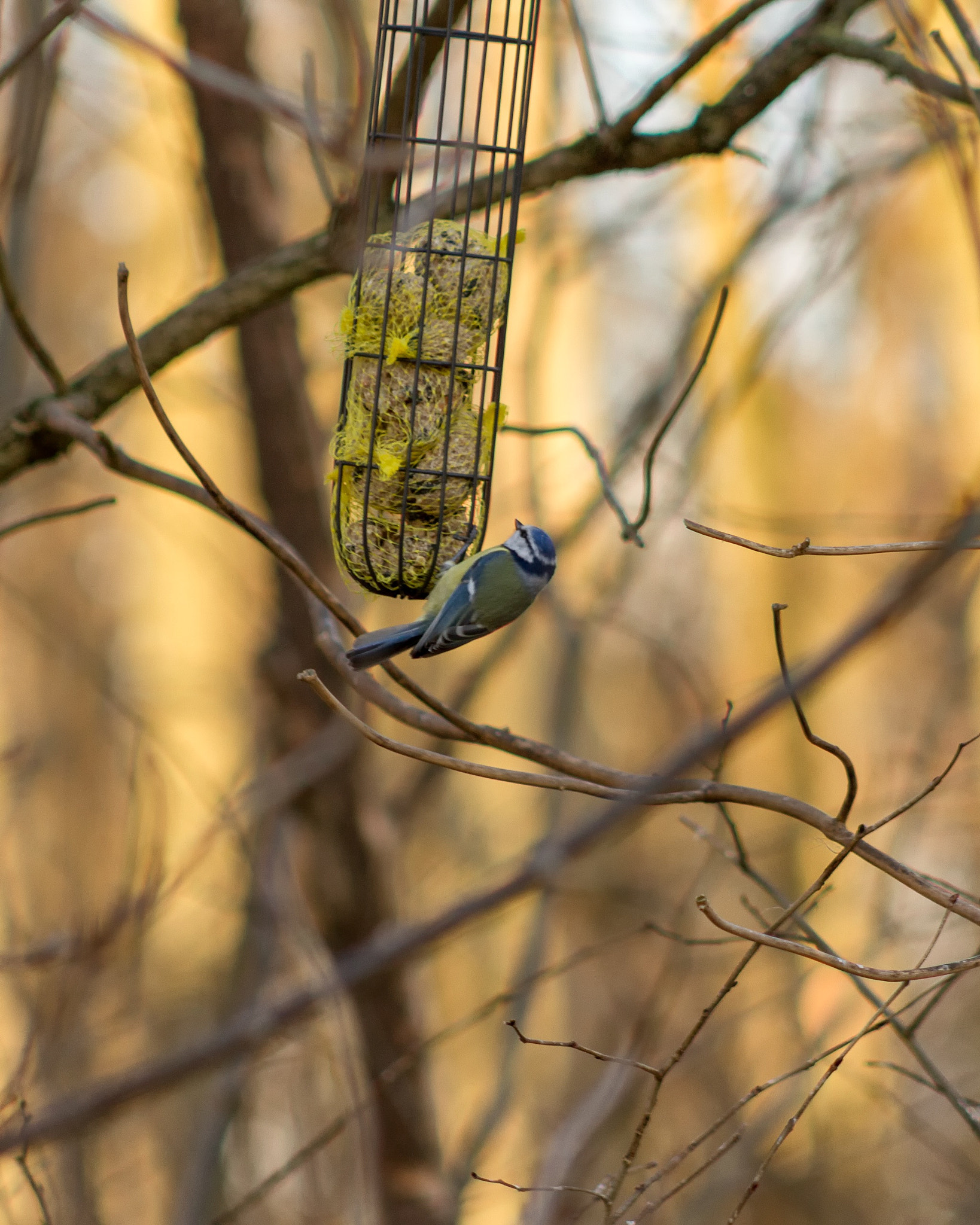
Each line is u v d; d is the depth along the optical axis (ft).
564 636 44.27
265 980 35.86
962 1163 44.29
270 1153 48.55
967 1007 53.06
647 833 63.93
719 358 52.54
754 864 60.95
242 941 43.11
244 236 34.81
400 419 25.98
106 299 88.12
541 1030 59.26
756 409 72.28
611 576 45.37
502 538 51.47
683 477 42.80
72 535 88.43
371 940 37.68
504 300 26.55
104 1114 30.40
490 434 26.99
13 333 34.78
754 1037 53.78
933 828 54.54
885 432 80.18
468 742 22.44
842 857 18.71
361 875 38.17
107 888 46.85
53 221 86.22
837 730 69.92
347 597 38.14
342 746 36.65
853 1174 52.80
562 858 28.53
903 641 67.82
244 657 59.98
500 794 67.31
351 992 33.60
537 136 44.60
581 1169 32.53
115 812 62.85
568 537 39.86
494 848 63.41
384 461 25.43
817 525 43.14
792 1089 44.98
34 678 75.87
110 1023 38.52
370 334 25.94
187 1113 49.06
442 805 60.64
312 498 37.19
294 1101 43.27
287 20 53.83
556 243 44.34
